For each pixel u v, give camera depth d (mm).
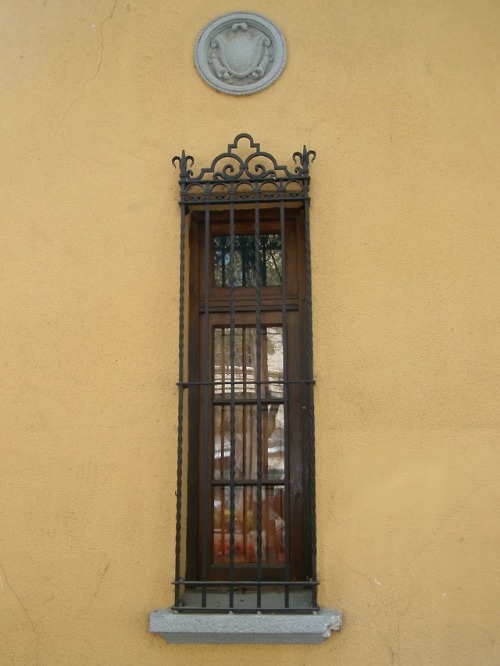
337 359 3266
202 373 3490
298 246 3541
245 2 3582
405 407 3209
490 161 3373
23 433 3281
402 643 3051
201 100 3518
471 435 3172
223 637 3047
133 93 3535
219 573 3334
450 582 3082
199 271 3564
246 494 3398
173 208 3432
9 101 3555
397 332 3268
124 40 3586
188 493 3373
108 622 3139
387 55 3488
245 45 3543
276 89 3504
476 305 3268
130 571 3168
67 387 3311
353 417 3217
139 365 3314
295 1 3570
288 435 3312
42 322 3367
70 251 3422
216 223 3619
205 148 3479
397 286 3303
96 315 3363
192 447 3396
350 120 3447
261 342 3514
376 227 3354
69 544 3199
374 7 3533
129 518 3205
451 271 3299
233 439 3125
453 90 3441
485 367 3217
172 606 3107
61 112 3535
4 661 3133
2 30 3615
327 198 3389
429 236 3332
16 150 3510
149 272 3389
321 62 3508
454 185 3365
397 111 3441
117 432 3266
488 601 3061
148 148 3486
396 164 3396
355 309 3299
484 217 3330
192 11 3596
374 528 3135
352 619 3076
